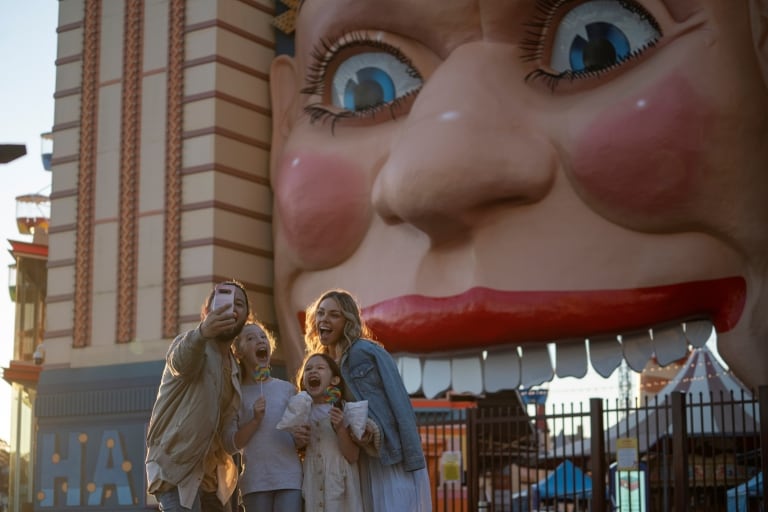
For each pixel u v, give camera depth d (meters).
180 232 19.39
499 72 16.30
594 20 16.11
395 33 17.41
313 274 18.36
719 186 15.23
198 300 18.98
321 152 18.00
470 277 16.25
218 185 19.19
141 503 18.94
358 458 7.34
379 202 16.70
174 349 6.82
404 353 17.31
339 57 18.16
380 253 17.34
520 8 16.36
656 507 19.23
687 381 22.70
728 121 15.19
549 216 16.03
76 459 19.81
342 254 17.80
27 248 28.45
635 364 16.34
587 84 16.05
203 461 7.07
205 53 19.56
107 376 19.70
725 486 14.52
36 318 28.34
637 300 15.74
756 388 15.44
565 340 16.44
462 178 15.64
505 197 15.90
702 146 15.20
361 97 17.97
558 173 16.03
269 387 7.50
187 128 19.58
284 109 19.56
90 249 20.42
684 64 15.38
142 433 19.14
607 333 16.17
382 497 7.20
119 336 19.80
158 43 20.16
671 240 15.66
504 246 16.14
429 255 16.70
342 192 17.64
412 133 16.19
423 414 25.84
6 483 31.64
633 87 15.62
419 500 7.27
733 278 15.64
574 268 15.90
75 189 20.77
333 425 7.11
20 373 27.56
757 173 15.25
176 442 6.88
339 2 17.77
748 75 15.31
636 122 15.42
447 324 16.47
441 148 15.71
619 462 15.91
